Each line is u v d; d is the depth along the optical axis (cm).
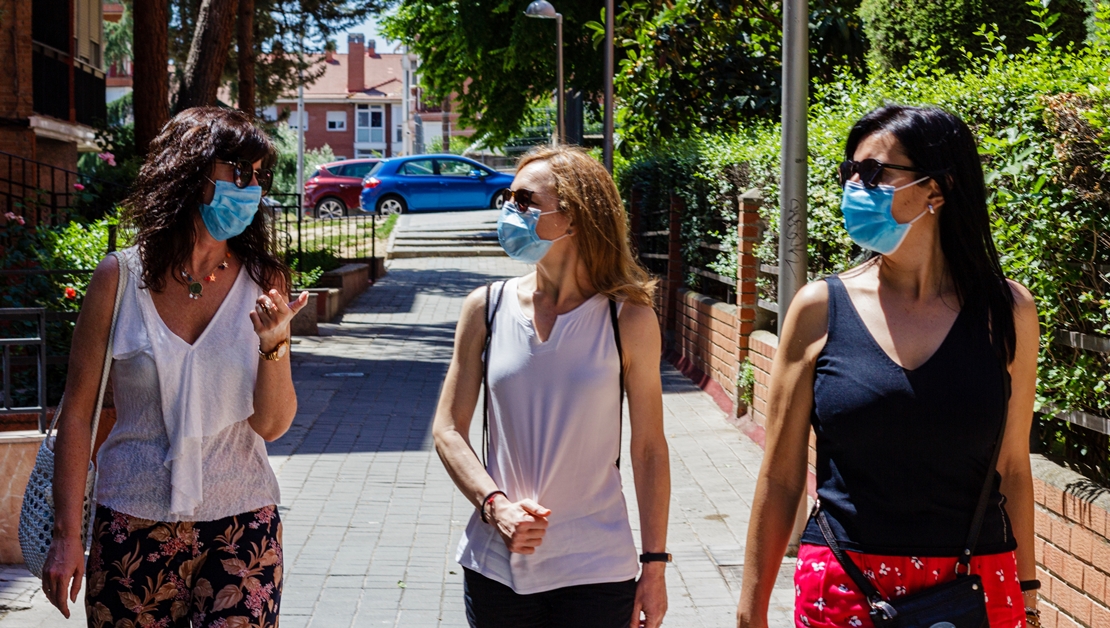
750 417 880
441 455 296
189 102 1431
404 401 994
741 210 903
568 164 299
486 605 291
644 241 1441
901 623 230
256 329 291
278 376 297
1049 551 432
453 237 2547
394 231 2647
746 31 1325
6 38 1562
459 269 2234
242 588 293
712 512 668
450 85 2677
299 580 539
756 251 891
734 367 934
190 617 296
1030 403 249
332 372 1138
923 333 243
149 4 1488
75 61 1966
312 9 2714
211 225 296
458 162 3106
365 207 3041
